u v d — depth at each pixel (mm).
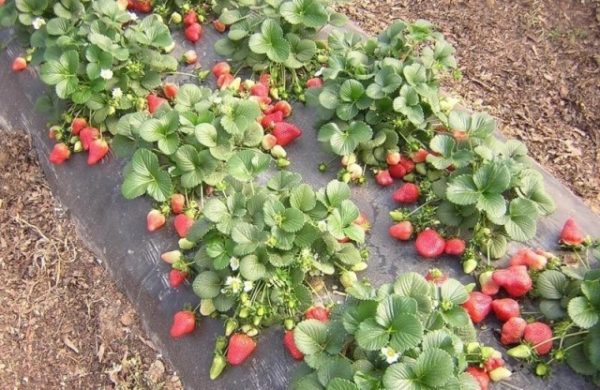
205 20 1224
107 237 1038
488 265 879
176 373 903
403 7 1371
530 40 1292
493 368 769
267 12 1089
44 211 1130
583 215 943
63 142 1114
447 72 1235
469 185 854
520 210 864
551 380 784
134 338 959
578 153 1123
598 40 1274
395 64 976
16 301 1052
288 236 822
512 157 936
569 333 788
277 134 1026
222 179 945
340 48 1061
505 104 1194
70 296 1034
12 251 1104
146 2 1236
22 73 1250
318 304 845
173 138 947
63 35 1094
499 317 826
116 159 1068
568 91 1207
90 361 968
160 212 971
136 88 1082
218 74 1117
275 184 895
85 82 1061
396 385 667
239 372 844
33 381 972
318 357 733
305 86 1103
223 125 938
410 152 977
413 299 716
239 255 819
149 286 959
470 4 1360
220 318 873
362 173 990
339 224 851
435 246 881
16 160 1198
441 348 704
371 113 978
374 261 915
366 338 701
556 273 821
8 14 1216
